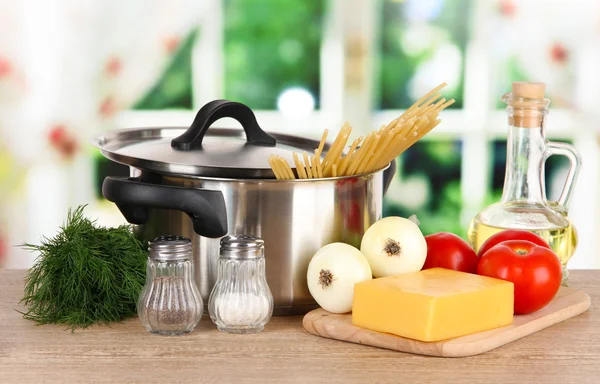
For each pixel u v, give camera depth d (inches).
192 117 97.4
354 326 37.7
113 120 97.3
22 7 94.7
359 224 41.4
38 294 40.6
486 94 98.4
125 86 96.7
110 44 95.9
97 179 98.4
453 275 39.6
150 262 38.2
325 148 47.9
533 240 43.0
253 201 39.0
